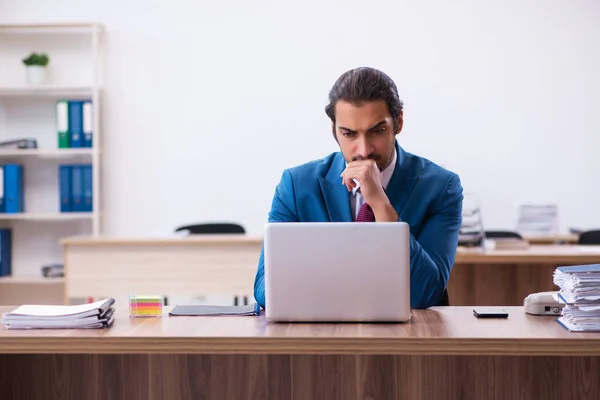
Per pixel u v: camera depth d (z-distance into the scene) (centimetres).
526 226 511
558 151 580
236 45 584
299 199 219
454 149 581
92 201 563
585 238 461
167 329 175
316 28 582
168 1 584
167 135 588
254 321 185
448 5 579
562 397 190
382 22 580
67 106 560
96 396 200
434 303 204
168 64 586
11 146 559
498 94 579
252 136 586
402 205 214
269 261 179
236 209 588
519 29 578
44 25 562
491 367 191
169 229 589
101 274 422
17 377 201
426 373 192
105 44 586
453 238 213
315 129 584
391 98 196
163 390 198
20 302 576
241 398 196
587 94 579
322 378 195
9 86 579
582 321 169
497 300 384
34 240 589
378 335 164
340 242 177
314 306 179
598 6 575
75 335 168
